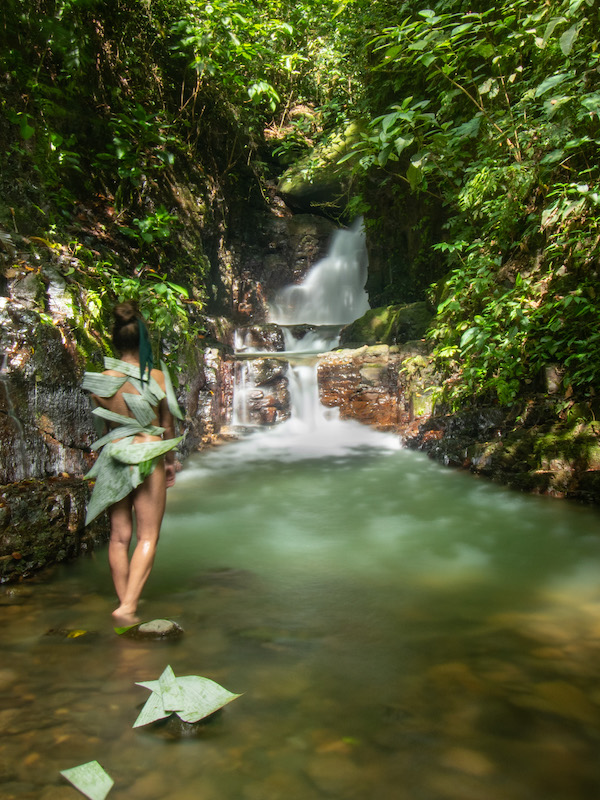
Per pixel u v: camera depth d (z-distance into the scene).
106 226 7.82
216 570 3.97
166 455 3.45
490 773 2.00
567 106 5.21
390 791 1.92
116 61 8.88
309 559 4.18
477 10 7.19
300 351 11.51
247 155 14.15
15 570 3.76
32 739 2.17
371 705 2.39
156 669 2.68
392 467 7.15
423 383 8.33
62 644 2.92
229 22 8.80
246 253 14.66
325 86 14.90
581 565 4.02
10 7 5.78
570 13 4.31
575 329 5.79
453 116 7.72
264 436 8.99
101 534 4.49
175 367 7.03
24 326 4.29
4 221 5.46
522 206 6.60
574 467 5.59
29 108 6.51
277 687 2.53
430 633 3.04
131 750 2.12
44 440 4.31
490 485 6.13
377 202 11.96
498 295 6.84
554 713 2.33
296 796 1.89
